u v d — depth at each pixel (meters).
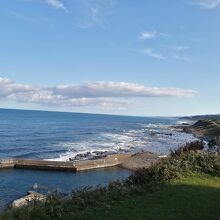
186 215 12.27
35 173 42.44
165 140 94.56
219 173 19.20
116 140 93.31
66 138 96.31
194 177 18.14
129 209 12.41
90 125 173.00
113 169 46.66
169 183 16.33
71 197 12.85
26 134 103.31
